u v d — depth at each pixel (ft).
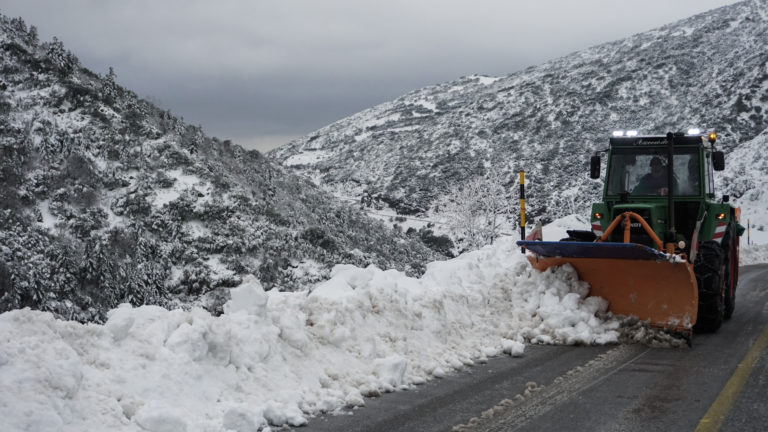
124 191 139.85
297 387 15.39
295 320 17.46
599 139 519.19
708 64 608.19
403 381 17.07
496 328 23.53
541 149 525.34
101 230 124.88
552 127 565.94
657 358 20.35
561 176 440.04
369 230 188.96
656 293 23.36
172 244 131.44
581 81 650.43
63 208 125.39
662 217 27.73
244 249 135.44
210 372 14.29
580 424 13.48
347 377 16.63
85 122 155.63
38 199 126.11
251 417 12.60
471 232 180.34
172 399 13.00
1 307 88.58
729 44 630.74
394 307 20.74
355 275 21.84
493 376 17.99
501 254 32.14
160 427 11.80
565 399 15.47
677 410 14.48
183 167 155.74
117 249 121.19
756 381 17.19
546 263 25.48
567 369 18.81
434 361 19.13
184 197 144.15
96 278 108.68
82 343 13.08
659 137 28.96
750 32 641.40
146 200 139.13
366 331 19.34
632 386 16.75
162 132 167.73
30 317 12.43
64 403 11.28
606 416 14.05
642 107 563.89
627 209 26.81
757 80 491.72
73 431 10.96
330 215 181.98
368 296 20.77
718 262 25.34
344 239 164.14
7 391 10.64
